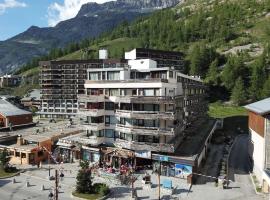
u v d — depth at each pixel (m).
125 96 72.88
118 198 58.12
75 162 80.38
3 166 72.88
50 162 80.62
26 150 78.62
